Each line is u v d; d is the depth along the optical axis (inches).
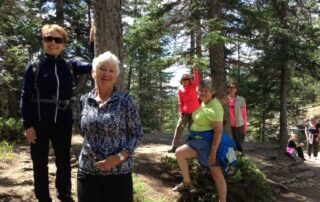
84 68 190.7
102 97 147.6
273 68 665.6
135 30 454.6
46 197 188.7
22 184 258.1
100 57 145.1
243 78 700.7
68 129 191.3
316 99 1464.1
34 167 187.3
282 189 419.8
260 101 728.3
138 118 147.6
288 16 630.5
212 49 429.7
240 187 320.2
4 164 308.0
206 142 262.4
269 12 548.7
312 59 658.2
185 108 350.0
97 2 249.8
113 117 142.1
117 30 252.7
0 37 473.4
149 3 470.0
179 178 328.8
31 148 187.3
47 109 182.2
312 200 411.8
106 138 143.3
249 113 909.8
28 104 182.4
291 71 697.6
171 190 302.7
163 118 1626.5
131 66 1104.8
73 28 790.5
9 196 236.8
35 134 184.1
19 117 638.5
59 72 184.7
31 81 181.6
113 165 141.3
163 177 327.0
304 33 619.8
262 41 567.2
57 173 199.3
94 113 143.9
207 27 418.3
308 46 602.2
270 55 618.5
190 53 444.1
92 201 144.3
